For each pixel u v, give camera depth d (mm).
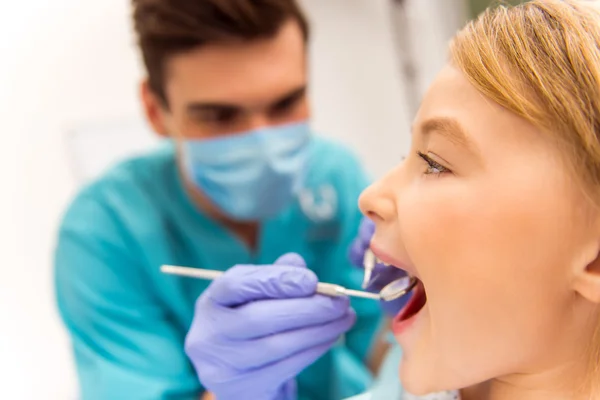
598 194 333
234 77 803
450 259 385
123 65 1412
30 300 1368
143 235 954
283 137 885
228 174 884
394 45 1623
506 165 354
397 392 574
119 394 812
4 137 1323
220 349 575
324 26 1571
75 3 1347
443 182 392
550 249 351
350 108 1646
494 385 467
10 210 1341
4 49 1304
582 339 391
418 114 417
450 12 1497
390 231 444
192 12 761
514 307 372
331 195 1061
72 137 1382
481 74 365
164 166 1021
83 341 903
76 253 936
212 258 986
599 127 330
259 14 771
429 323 441
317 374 1038
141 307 949
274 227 990
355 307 1010
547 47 353
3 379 1331
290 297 568
